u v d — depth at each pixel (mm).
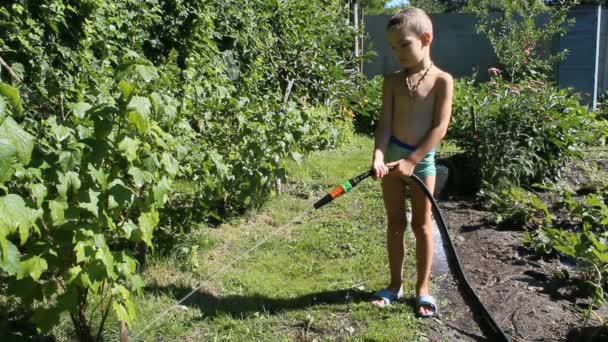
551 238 4488
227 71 7051
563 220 5246
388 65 12805
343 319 3539
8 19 4629
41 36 4852
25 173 2428
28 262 2521
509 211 5270
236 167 4891
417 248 3625
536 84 6961
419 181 3412
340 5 10492
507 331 3459
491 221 5301
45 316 2748
